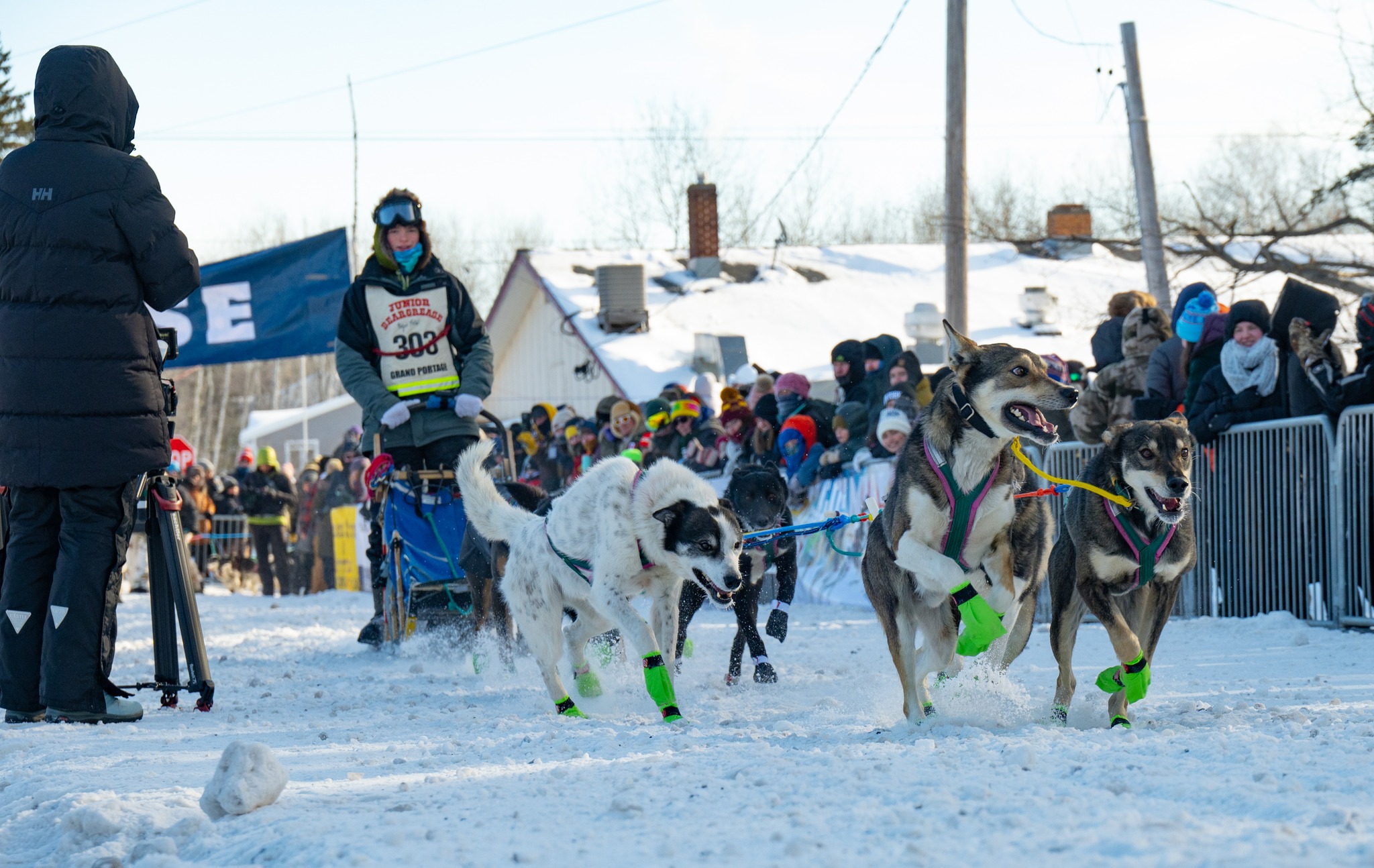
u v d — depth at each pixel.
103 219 7.01
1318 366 9.82
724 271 30.94
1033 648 9.55
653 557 6.79
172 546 7.46
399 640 10.48
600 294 27.16
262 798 4.36
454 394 10.52
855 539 13.84
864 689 7.57
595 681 7.47
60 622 6.93
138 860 3.96
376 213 10.45
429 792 4.50
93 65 7.25
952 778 4.18
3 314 6.99
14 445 6.92
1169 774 4.07
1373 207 24.59
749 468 8.88
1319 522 9.76
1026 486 6.48
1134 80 21.53
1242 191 36.25
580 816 4.01
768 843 3.55
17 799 5.02
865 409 13.59
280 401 80.38
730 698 7.51
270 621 15.71
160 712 7.39
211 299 20.34
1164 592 6.12
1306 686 6.85
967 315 18.81
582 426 17.33
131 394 7.09
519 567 7.39
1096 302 28.47
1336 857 3.07
